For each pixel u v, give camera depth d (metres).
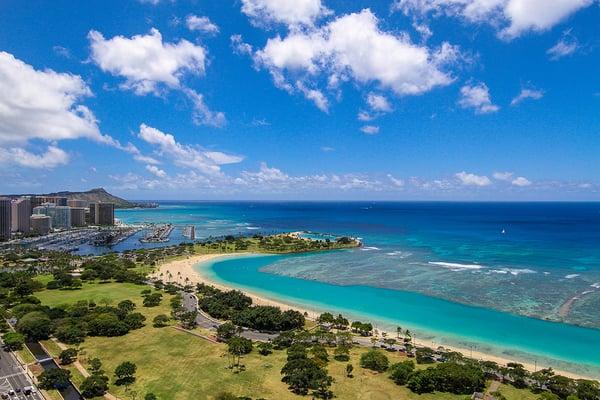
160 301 149.12
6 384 83.75
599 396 79.12
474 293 168.88
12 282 170.38
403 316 140.88
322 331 114.38
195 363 94.12
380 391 82.19
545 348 113.38
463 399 78.19
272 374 88.69
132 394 79.12
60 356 94.06
